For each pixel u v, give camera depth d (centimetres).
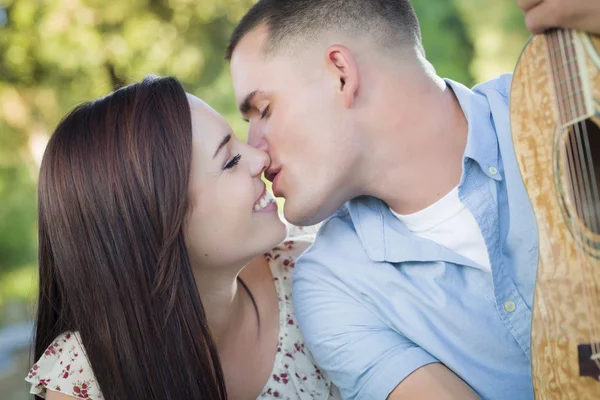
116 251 185
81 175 186
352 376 187
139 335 185
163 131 183
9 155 724
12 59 640
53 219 190
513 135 143
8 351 586
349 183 188
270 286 218
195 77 695
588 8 130
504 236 182
